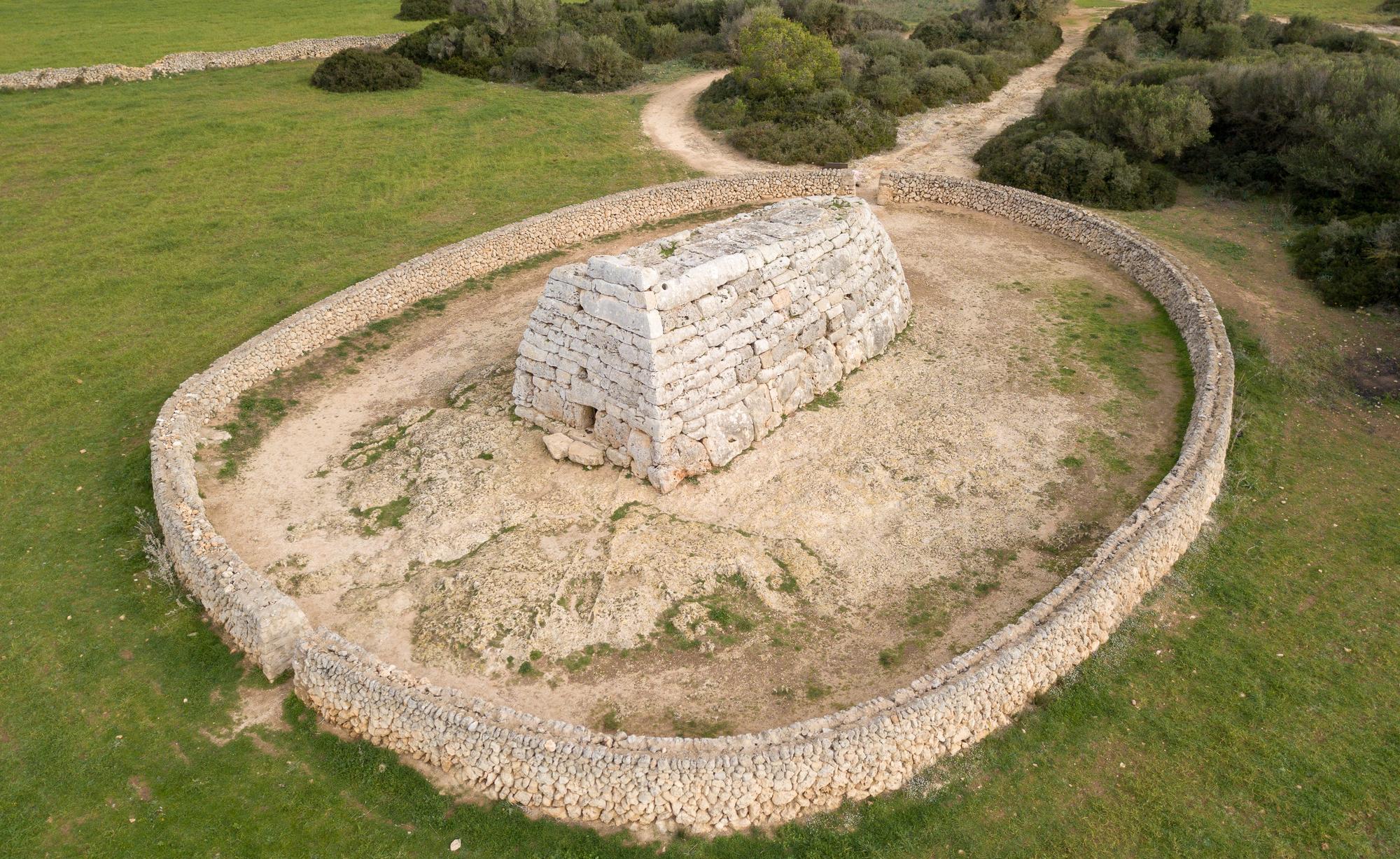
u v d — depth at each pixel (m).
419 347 24.17
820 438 19.33
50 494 18.25
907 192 32.78
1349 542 16.17
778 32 41.31
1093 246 28.16
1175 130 31.59
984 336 23.27
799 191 33.22
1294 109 31.02
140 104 40.44
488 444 19.22
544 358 19.16
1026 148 32.94
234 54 46.91
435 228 30.73
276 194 32.81
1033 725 12.80
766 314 19.14
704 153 37.69
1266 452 18.59
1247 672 13.58
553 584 15.34
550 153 37.28
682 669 13.87
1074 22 59.03
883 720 11.73
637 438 17.80
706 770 11.27
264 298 26.11
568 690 13.53
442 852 11.30
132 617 15.07
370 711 12.68
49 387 21.91
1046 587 15.21
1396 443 18.98
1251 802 11.74
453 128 39.22
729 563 15.66
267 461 19.52
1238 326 22.70
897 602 15.10
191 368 22.77
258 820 11.74
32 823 11.71
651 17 57.00
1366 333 22.48
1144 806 11.72
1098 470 18.02
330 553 16.58
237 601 14.09
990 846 11.27
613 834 11.45
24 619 15.03
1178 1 49.59
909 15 67.38
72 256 28.25
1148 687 13.38
